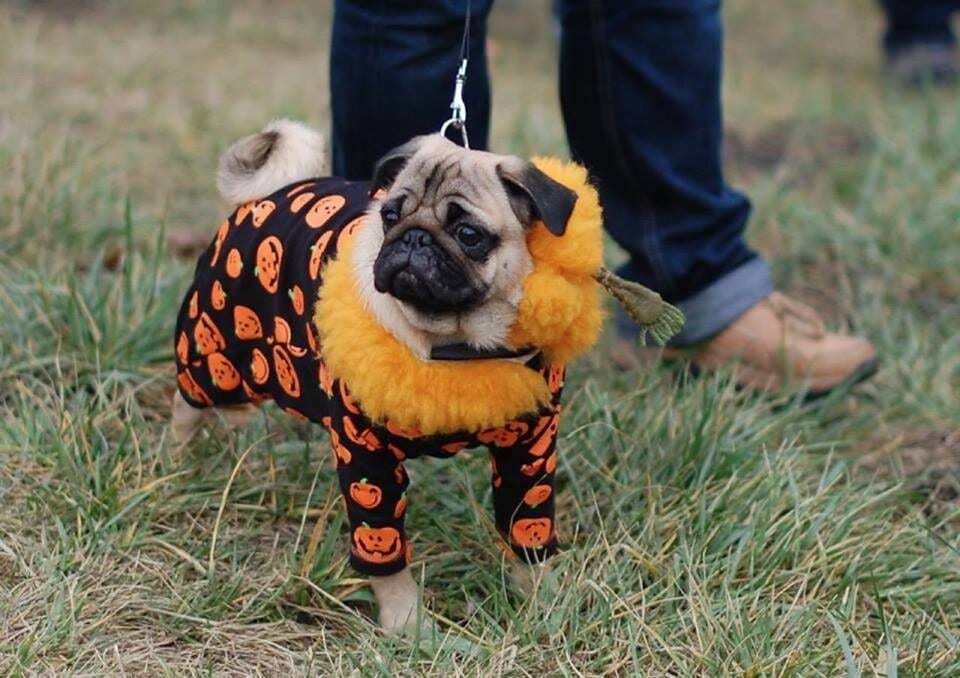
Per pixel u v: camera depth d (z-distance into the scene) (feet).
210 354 6.96
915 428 8.30
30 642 6.42
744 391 8.09
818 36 16.62
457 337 6.21
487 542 7.07
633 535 7.19
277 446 7.49
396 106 7.22
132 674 6.44
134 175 10.03
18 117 10.23
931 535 7.26
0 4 13.41
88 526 6.99
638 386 8.01
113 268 8.98
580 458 7.51
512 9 16.84
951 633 6.81
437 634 6.63
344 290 6.27
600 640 6.66
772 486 7.27
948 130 11.12
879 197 10.35
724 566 6.96
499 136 10.94
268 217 6.78
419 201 6.16
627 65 7.82
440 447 6.44
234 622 6.71
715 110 8.04
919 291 9.55
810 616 6.75
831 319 9.23
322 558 6.86
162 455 7.37
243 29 13.93
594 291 6.34
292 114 10.80
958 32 17.72
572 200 6.15
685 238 8.12
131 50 12.34
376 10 7.13
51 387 7.73
